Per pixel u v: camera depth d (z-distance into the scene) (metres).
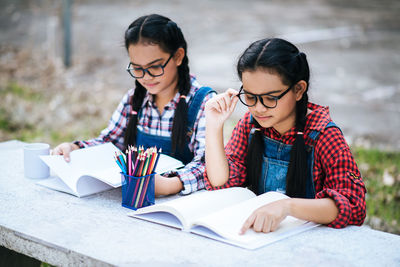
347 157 1.87
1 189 2.08
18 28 9.91
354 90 7.11
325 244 1.64
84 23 10.27
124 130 2.52
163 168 2.09
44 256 1.65
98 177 1.96
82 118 5.52
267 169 2.06
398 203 3.69
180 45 2.22
